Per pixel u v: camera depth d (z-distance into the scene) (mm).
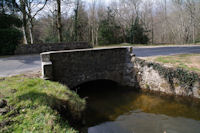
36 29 30547
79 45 15156
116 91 8945
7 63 8859
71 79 7793
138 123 5664
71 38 27953
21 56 11477
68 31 28000
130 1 31078
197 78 6949
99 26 29344
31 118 3258
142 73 8992
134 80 9438
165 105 7047
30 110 3492
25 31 15883
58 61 7242
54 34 27188
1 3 12945
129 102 7488
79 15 27719
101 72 8820
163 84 8117
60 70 7359
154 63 8430
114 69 9297
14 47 12406
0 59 10172
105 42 28781
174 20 33594
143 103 7340
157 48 16531
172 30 34062
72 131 3354
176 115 6160
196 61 8727
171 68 7793
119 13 31391
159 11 35594
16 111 3387
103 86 9945
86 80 8336
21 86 4645
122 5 31562
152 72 8523
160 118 5977
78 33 29172
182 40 31500
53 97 4238
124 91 8922
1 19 12430
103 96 8258
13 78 5684
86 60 8172
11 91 4188
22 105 3594
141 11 32906
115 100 7734
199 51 12922
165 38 36094
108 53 8906
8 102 3627
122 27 31062
